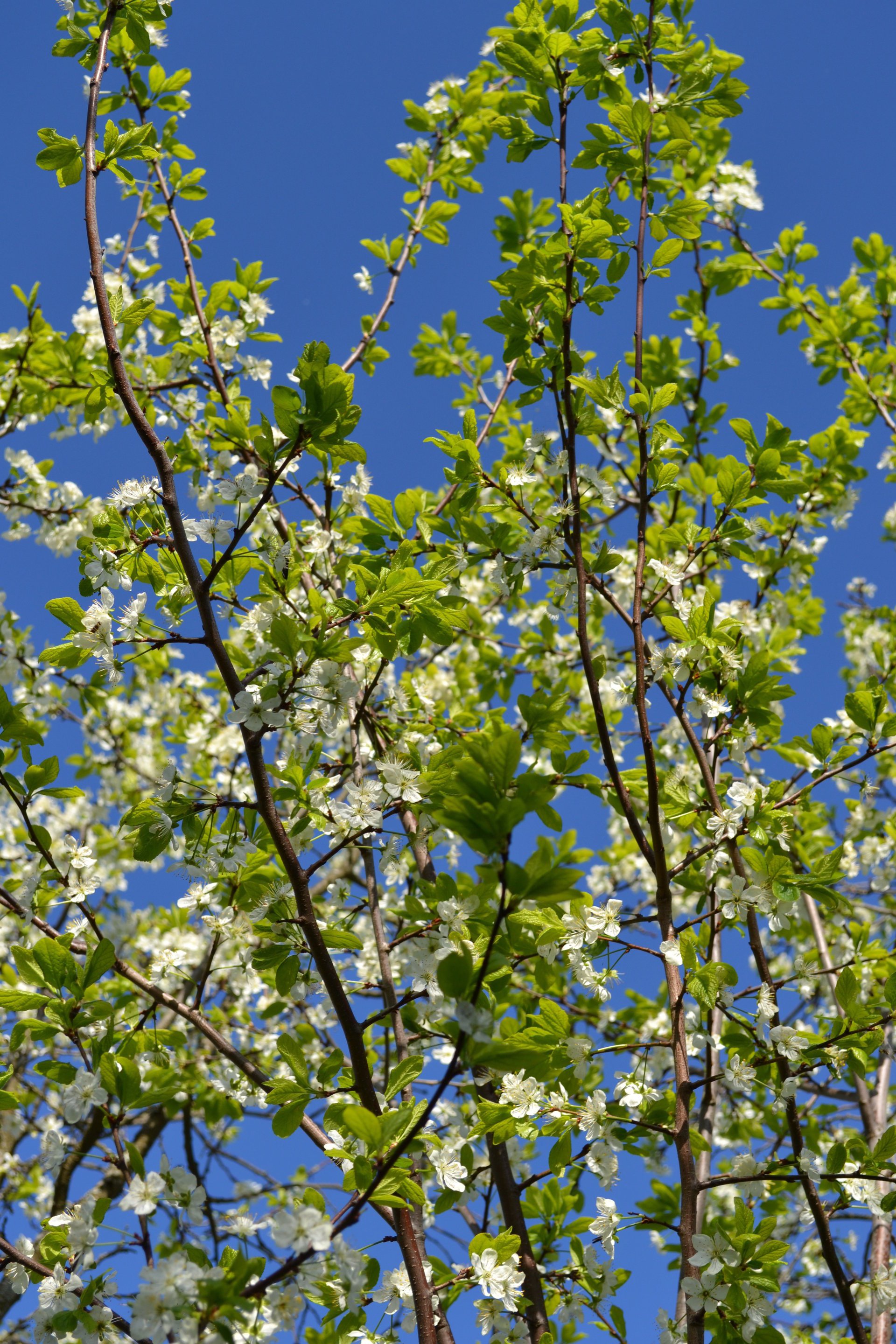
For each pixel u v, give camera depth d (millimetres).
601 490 3248
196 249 4977
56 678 5254
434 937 2447
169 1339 2094
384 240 5277
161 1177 2104
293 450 2428
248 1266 2023
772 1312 2617
